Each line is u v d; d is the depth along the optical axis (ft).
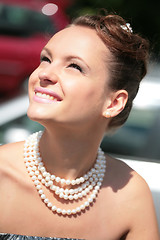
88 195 5.16
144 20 27.76
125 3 26.91
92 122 4.83
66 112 4.58
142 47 5.18
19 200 4.88
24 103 9.88
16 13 19.20
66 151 4.89
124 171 5.50
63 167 4.98
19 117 9.37
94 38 4.81
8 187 4.91
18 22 19.06
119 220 5.23
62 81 4.59
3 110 9.54
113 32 4.89
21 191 4.91
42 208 4.92
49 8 19.84
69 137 4.78
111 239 5.18
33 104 4.64
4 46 18.35
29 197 4.91
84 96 4.65
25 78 18.66
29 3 19.63
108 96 4.91
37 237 4.83
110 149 8.84
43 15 19.51
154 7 27.61
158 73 10.23
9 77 18.43
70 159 4.94
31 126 9.23
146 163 8.28
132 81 5.12
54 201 4.98
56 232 4.94
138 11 27.37
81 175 5.15
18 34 18.89
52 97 4.62
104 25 4.95
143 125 9.20
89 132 4.86
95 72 4.72
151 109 9.39
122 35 4.94
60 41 4.79
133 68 5.07
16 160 5.06
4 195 4.88
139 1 27.17
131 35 5.06
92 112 4.77
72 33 4.83
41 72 4.65
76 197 5.04
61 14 20.12
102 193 5.25
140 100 9.49
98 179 5.26
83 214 5.08
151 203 5.46
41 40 18.90
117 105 5.01
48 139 4.90
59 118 4.56
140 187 5.43
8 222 4.83
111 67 4.83
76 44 4.73
